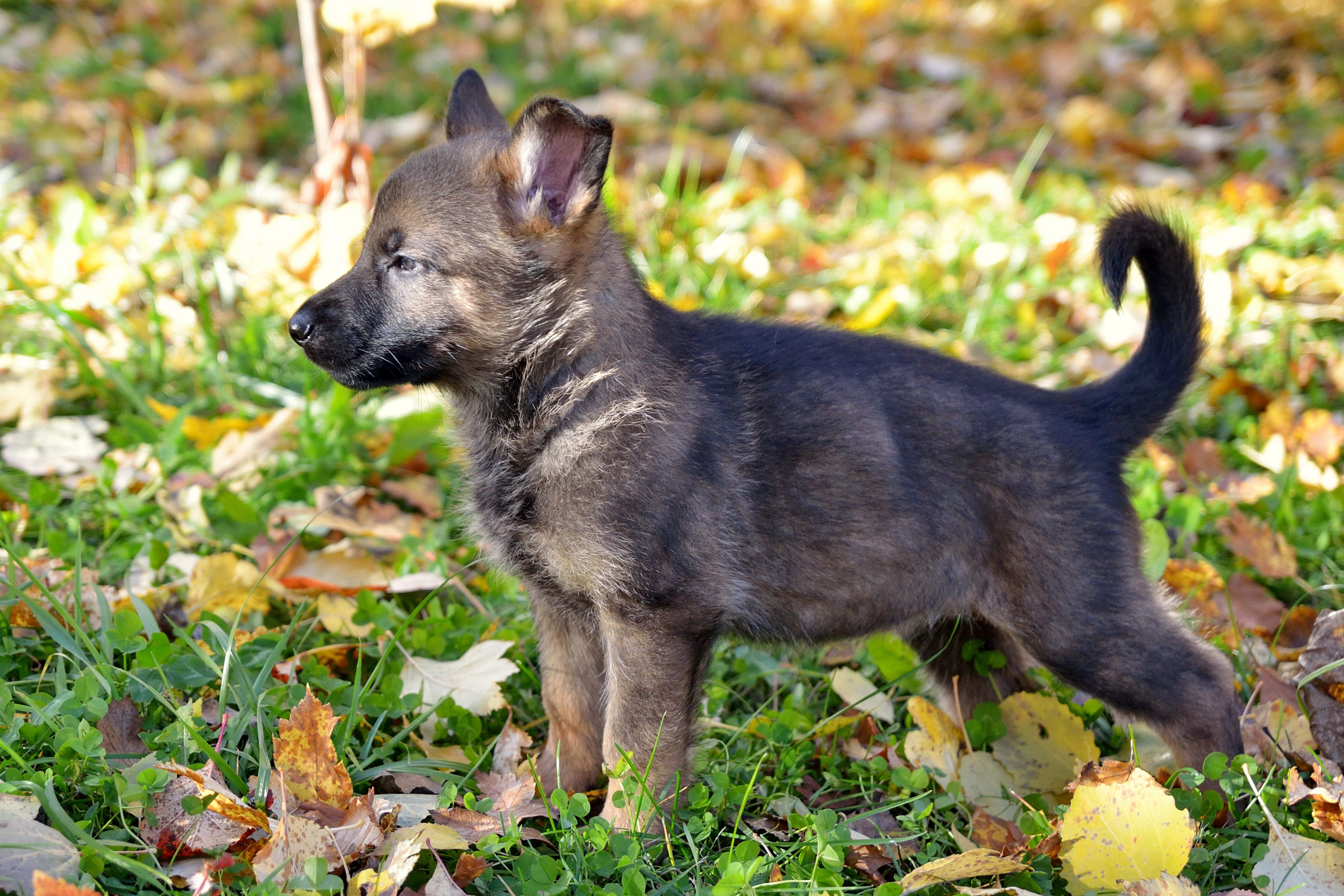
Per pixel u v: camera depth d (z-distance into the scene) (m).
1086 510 3.34
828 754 3.54
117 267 5.95
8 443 4.80
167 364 5.46
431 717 3.52
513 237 3.33
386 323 3.39
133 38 10.36
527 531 3.28
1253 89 10.14
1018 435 3.36
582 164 3.27
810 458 3.33
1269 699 3.68
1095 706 3.67
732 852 2.87
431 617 3.92
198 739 2.86
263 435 4.81
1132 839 2.81
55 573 3.93
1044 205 7.54
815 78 10.67
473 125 3.85
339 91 8.88
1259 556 4.30
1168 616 3.41
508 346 3.35
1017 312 6.31
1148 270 3.55
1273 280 6.43
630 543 3.13
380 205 3.42
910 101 10.23
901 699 3.92
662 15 12.67
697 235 6.84
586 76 10.23
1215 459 4.98
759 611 3.39
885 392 3.40
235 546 4.23
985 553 3.38
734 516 3.27
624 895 2.72
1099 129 9.15
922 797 3.21
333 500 4.60
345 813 2.85
